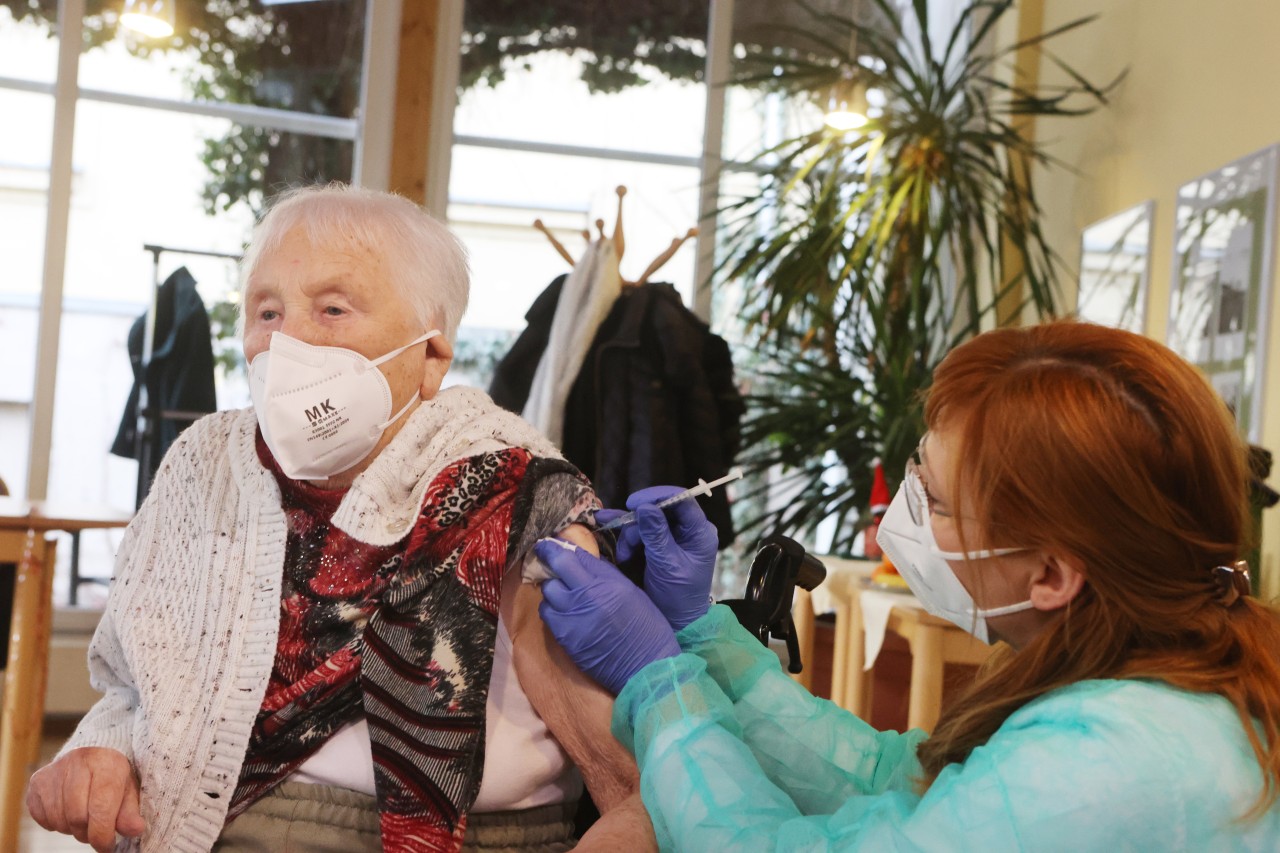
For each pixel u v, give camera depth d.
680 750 1.03
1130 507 0.90
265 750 1.14
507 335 4.87
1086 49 4.48
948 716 1.03
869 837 0.90
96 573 4.41
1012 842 0.83
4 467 4.41
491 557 1.15
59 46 4.41
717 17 4.99
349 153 4.76
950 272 5.02
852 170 4.64
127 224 4.52
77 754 1.18
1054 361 0.95
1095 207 4.33
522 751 1.16
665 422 3.48
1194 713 0.86
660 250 4.98
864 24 5.15
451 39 4.79
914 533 1.07
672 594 1.22
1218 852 0.82
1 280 4.41
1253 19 3.37
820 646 3.81
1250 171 3.23
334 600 1.17
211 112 4.60
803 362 4.44
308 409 1.16
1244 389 3.19
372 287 1.19
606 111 4.95
